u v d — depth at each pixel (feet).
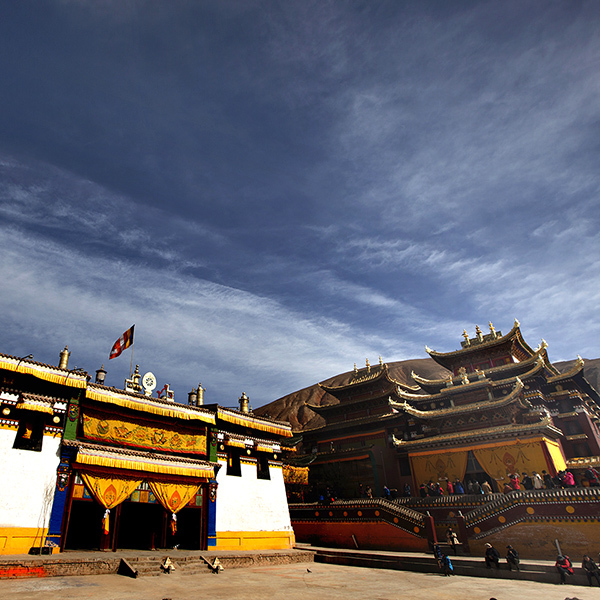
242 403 116.47
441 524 101.35
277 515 104.27
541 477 105.09
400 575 76.74
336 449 166.09
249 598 51.96
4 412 68.44
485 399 130.93
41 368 72.69
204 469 89.92
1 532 62.75
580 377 134.92
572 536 81.41
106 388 81.20
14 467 66.90
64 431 73.87
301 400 422.00
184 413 91.61
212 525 90.33
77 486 73.51
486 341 152.25
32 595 46.47
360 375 181.78
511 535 87.30
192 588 57.26
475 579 72.38
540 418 119.96
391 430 154.30
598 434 137.69
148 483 83.15
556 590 61.52
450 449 121.80
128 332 100.27
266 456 108.99
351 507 113.39
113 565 64.69
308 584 64.59
